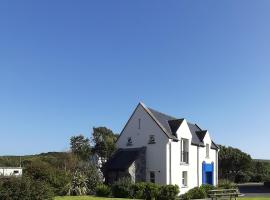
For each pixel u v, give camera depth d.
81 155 44.91
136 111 42.72
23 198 20.91
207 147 49.62
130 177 38.09
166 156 39.47
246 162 80.38
